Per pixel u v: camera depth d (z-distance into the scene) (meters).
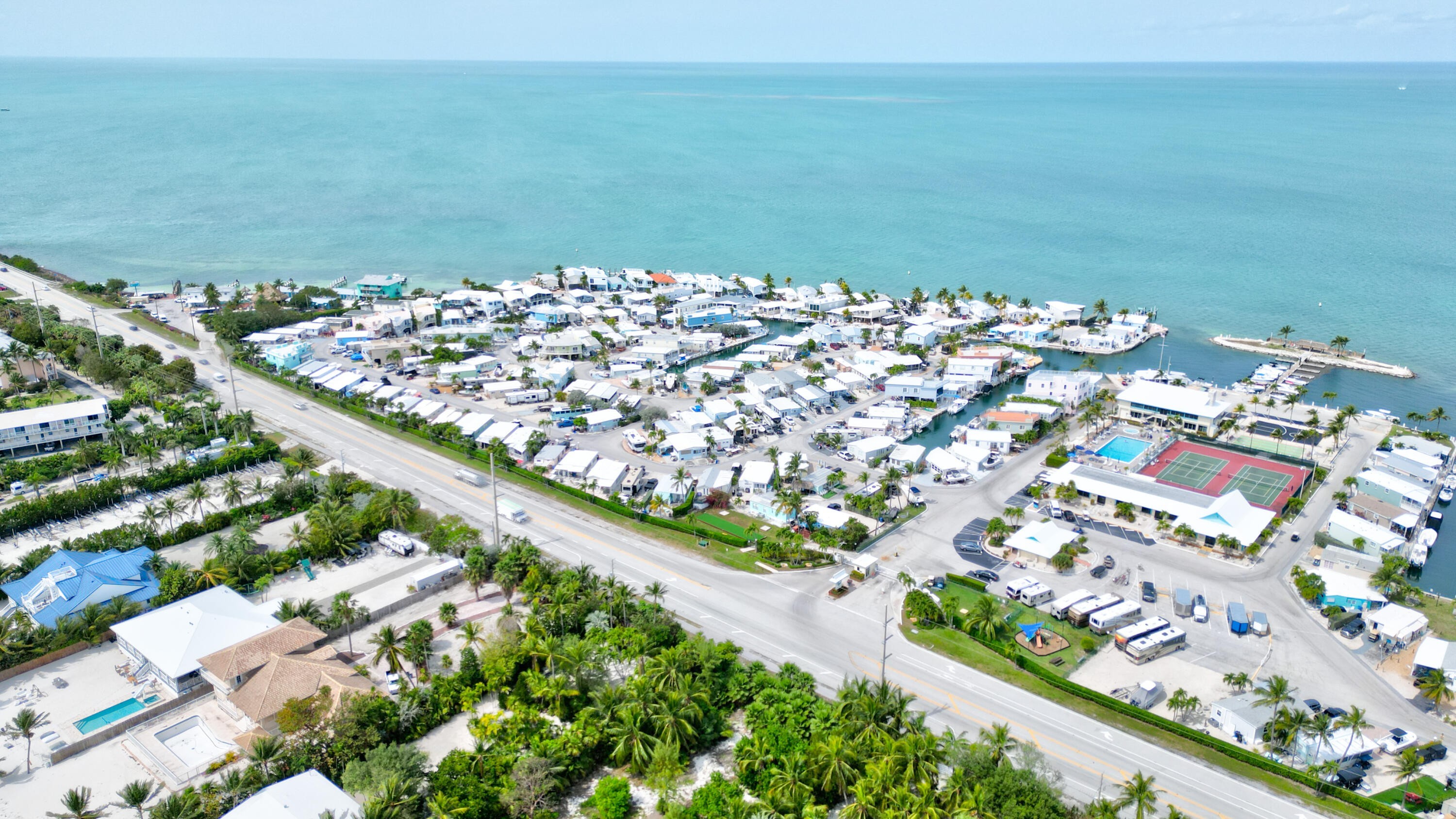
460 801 105.12
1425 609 156.50
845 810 104.88
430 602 156.75
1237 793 113.44
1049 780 112.44
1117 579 164.50
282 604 144.88
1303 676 137.25
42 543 171.50
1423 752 120.19
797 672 130.75
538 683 127.50
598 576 161.25
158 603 149.50
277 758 111.38
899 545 178.00
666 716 117.19
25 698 129.00
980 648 144.12
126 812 107.94
